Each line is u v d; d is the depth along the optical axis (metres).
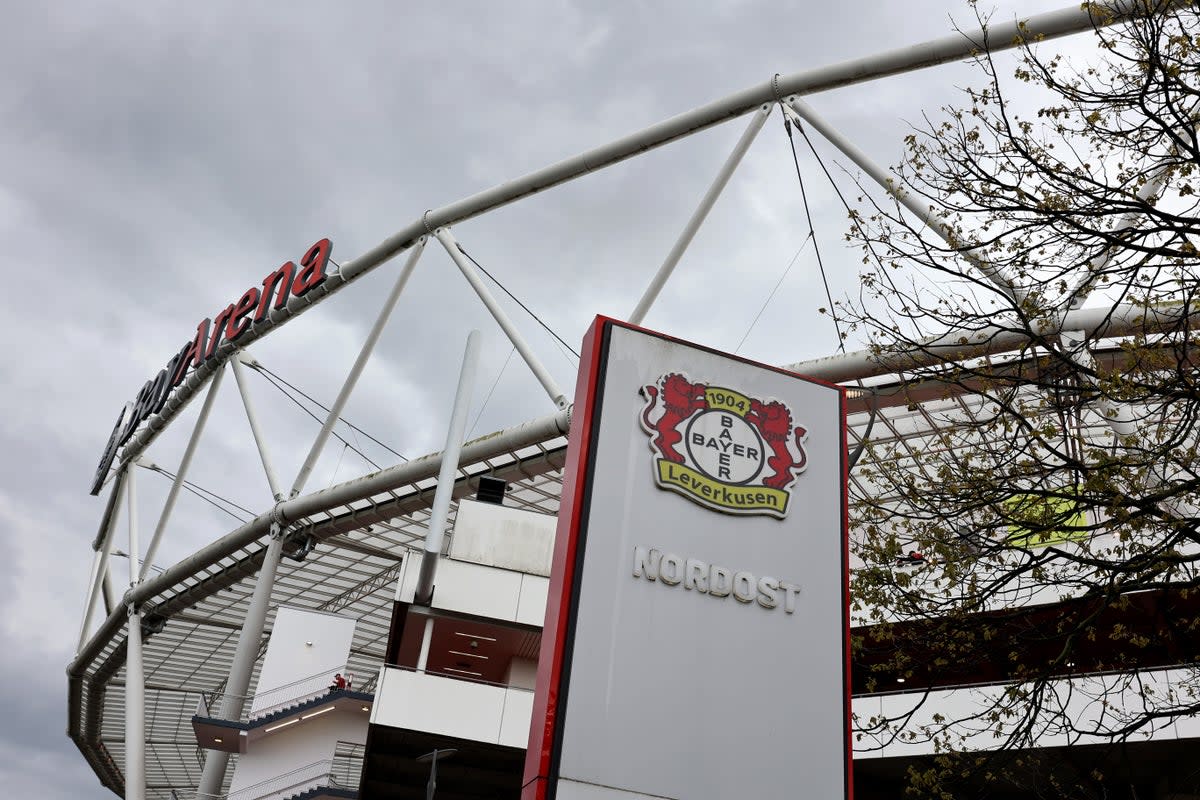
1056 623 14.12
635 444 13.91
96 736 81.25
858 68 31.05
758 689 12.93
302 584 62.53
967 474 13.41
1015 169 12.83
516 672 38.50
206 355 52.56
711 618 13.17
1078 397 13.24
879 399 31.58
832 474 14.56
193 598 58.94
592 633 12.66
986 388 13.62
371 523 49.38
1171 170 12.25
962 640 13.23
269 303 49.16
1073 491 12.60
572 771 11.94
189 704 78.69
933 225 14.75
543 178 38.22
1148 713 12.59
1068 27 26.50
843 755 12.84
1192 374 11.98
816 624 13.52
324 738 39.78
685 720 12.53
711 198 32.72
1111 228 12.70
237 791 38.38
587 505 13.35
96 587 67.38
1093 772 14.35
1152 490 12.62
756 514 13.95
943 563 13.33
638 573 13.13
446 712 33.53
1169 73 11.57
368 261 43.88
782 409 14.75
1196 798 22.66
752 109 33.59
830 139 31.22
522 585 36.97
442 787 38.78
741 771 12.45
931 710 25.20
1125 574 12.05
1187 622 12.97
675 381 14.45
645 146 35.78
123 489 62.31
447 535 52.91
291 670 40.72
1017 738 13.35
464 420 36.75
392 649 39.00
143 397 62.59
